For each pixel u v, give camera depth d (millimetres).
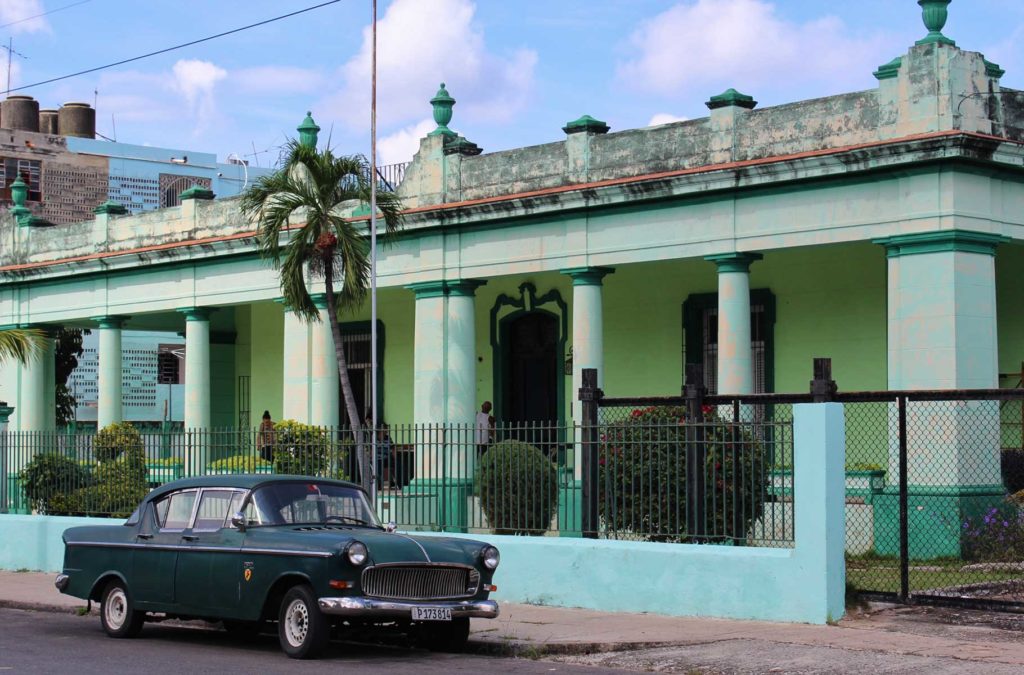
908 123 19125
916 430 18344
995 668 10633
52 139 50969
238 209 29297
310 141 27938
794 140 20547
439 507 17516
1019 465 18922
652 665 11492
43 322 33844
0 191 49156
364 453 18172
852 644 11828
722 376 21297
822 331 23516
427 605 11938
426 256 25531
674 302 25891
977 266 18938
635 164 22594
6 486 22188
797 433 13344
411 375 30406
